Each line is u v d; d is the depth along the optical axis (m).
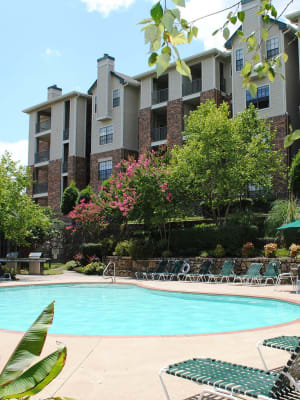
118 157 31.89
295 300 10.27
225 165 19.45
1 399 2.07
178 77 29.20
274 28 24.53
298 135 2.19
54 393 3.83
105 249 23.52
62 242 27.47
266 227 18.84
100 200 24.97
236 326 8.75
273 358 5.02
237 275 16.70
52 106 36.47
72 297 14.05
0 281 17.81
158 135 30.55
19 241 21.12
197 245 19.89
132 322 9.37
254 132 21.67
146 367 4.71
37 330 2.39
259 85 25.00
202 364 3.62
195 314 10.43
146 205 20.23
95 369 4.64
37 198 37.81
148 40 2.12
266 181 20.72
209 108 21.02
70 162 34.28
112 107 32.97
